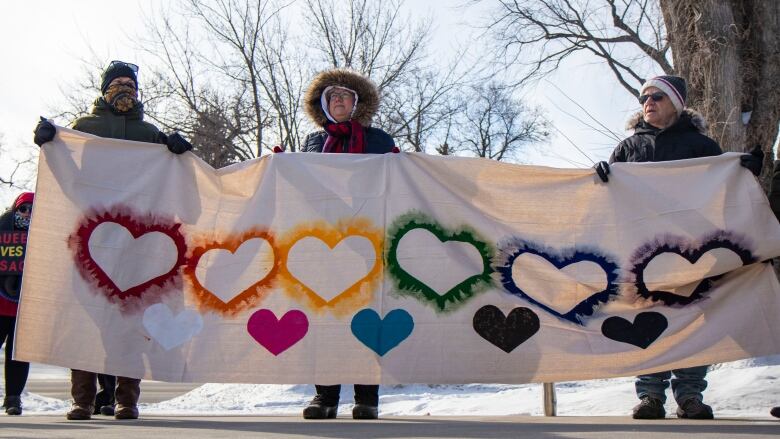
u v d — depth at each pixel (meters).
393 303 5.68
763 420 5.62
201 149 24.08
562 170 5.93
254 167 5.90
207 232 5.75
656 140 6.24
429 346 5.62
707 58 11.05
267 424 4.86
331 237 5.77
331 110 6.24
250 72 24.30
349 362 5.59
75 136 5.68
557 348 5.63
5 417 6.03
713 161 5.90
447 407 9.82
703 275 5.73
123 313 5.52
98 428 4.31
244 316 5.63
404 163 5.90
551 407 7.16
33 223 5.50
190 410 12.01
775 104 11.27
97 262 5.54
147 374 5.46
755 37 11.43
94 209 5.60
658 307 5.73
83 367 5.39
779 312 5.73
